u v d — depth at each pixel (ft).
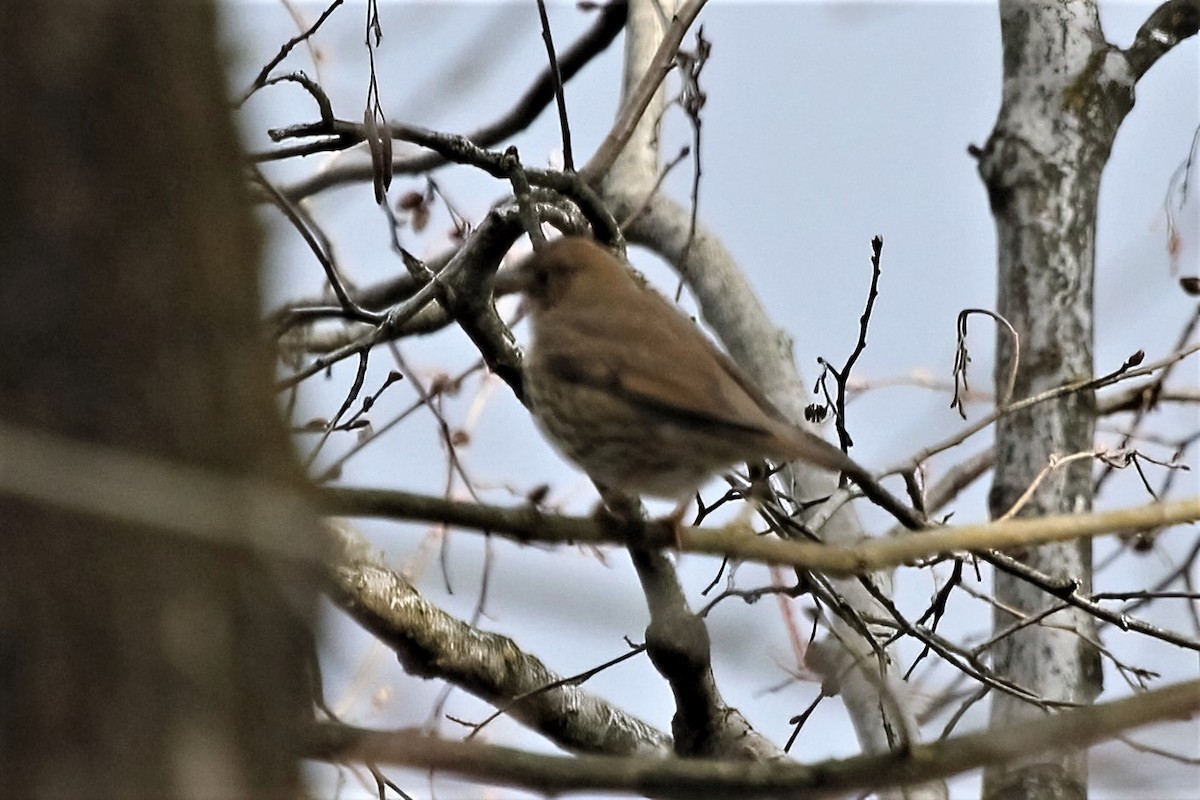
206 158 15.43
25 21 14.61
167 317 15.11
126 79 14.85
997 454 46.24
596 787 25.09
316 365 39.70
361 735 24.12
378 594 39.99
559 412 37.27
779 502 40.27
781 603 47.73
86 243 14.76
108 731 14.46
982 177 49.32
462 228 50.70
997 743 26.43
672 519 34.86
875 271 38.40
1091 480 44.96
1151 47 49.47
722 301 56.39
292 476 16.24
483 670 42.09
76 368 14.75
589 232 45.21
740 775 25.61
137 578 14.70
